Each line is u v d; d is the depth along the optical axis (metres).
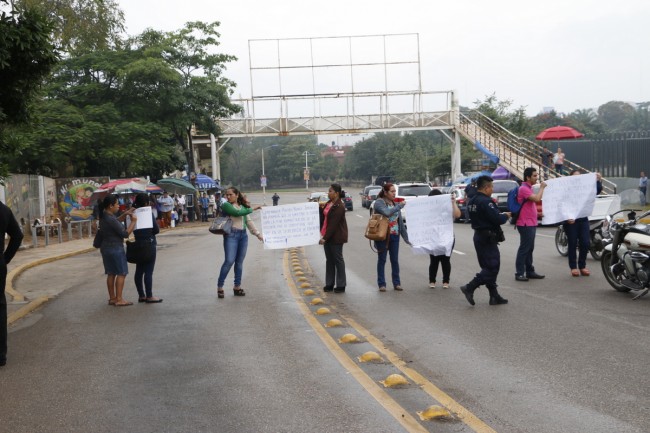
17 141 10.82
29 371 7.15
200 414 5.54
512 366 6.73
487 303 10.31
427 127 47.56
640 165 33.75
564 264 14.57
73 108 33.12
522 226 12.28
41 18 9.67
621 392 5.80
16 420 5.57
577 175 12.49
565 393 5.81
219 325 9.27
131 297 12.24
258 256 18.97
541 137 32.91
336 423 5.22
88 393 6.25
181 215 41.72
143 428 5.26
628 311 9.34
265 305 10.77
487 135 44.72
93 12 25.31
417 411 5.48
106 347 8.16
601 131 91.06
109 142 33.34
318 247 21.64
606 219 14.68
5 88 9.88
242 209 11.82
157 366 7.14
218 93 40.66
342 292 11.92
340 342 8.05
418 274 14.03
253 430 5.13
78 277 15.95
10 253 7.68
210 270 15.99
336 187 11.83
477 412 5.40
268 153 140.62
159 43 39.59
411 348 7.64
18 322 10.22
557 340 7.75
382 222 11.69
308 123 48.00
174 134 42.62
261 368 6.92
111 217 11.22
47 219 30.34
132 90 37.06
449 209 11.70
